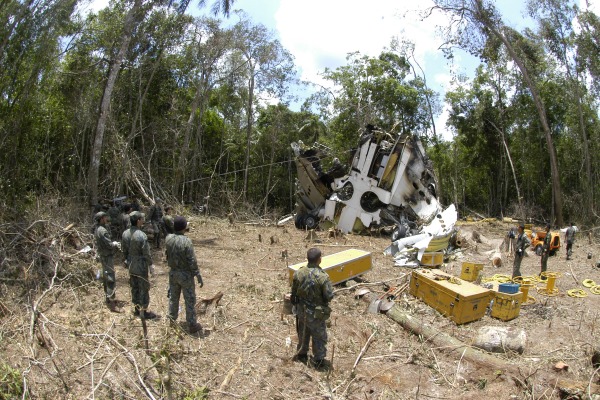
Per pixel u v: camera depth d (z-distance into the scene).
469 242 15.45
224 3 16.20
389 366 6.39
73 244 10.00
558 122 27.98
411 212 17.09
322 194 18.11
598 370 6.27
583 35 23.80
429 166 17.56
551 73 26.89
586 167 25.20
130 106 19.48
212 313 7.55
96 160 14.40
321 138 28.53
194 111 21.66
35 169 14.81
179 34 19.94
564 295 10.05
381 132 16.89
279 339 6.93
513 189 31.19
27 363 5.50
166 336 6.22
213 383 5.57
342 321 7.74
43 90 15.01
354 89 27.84
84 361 5.69
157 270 10.37
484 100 29.06
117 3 18.25
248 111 25.05
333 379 5.89
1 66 12.46
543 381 6.02
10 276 8.02
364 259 9.59
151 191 17.70
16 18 12.29
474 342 7.11
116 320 7.03
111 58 17.44
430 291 8.60
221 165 27.00
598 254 15.47
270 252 13.00
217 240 14.68
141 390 5.12
